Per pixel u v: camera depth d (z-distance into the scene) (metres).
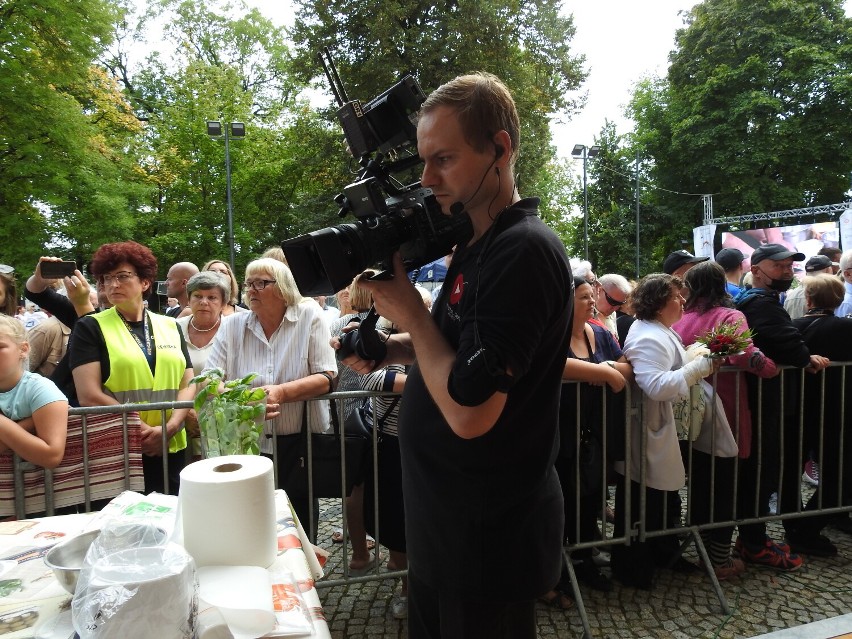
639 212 25.75
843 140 22.81
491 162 1.14
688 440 2.98
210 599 0.95
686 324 3.28
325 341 2.73
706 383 3.06
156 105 23.03
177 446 2.75
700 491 3.08
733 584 2.99
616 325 4.04
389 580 3.11
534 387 1.16
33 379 2.17
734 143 23.45
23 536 1.35
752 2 23.64
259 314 2.72
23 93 13.24
